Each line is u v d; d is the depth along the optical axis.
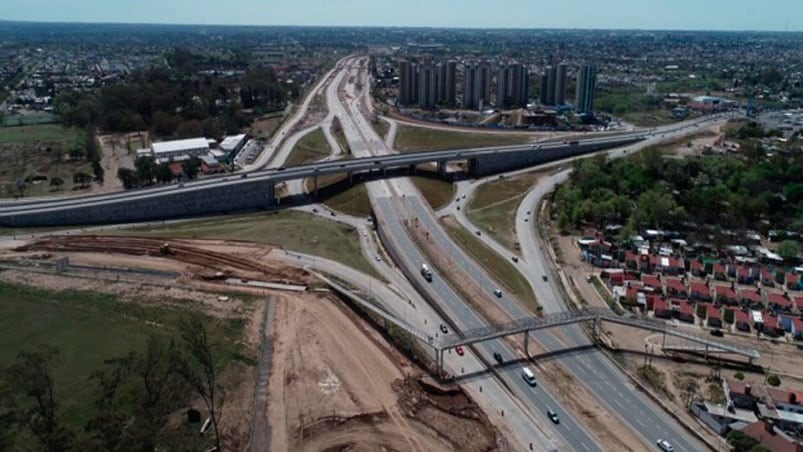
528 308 168.25
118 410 99.75
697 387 135.62
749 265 193.38
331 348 145.38
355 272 192.00
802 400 125.44
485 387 133.88
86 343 145.75
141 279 182.50
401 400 126.75
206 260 197.50
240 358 139.62
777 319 159.75
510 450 115.19
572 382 136.50
